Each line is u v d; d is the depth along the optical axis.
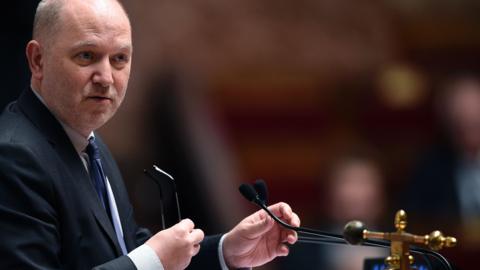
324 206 18.08
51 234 7.48
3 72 13.83
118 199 8.73
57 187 7.70
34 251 7.33
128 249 8.54
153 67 19.70
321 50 23.53
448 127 18.61
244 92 22.98
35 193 7.54
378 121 23.48
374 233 7.04
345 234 7.09
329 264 14.11
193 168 11.83
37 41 7.99
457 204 18.05
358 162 16.25
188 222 7.75
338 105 23.47
